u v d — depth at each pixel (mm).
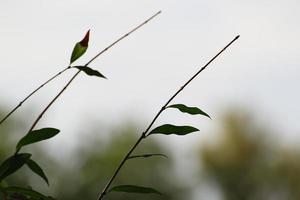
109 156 28797
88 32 2146
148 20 2127
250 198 35156
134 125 30047
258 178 35531
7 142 20438
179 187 29516
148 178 29547
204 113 2270
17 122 20984
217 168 34281
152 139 30000
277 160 36594
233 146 35469
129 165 29062
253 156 35781
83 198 27750
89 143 28359
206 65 2174
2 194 2148
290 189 36156
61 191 27422
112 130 29516
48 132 2154
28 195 2170
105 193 2166
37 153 27203
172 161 29938
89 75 2131
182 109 2266
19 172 18000
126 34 2137
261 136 36312
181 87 2221
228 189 34938
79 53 2133
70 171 27891
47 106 2146
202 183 32156
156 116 2225
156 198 28594
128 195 25156
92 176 28188
